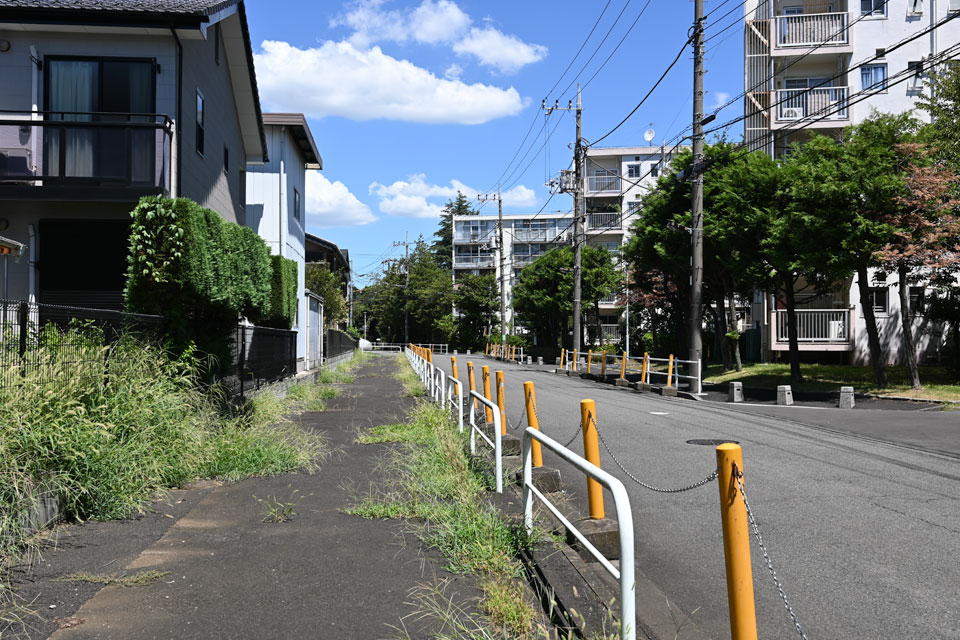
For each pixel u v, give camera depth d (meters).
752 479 8.05
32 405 5.78
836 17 29.36
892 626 4.05
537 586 4.39
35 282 12.58
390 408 15.58
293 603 4.19
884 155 18.16
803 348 27.17
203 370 9.80
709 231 23.00
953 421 13.27
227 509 6.48
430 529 5.69
